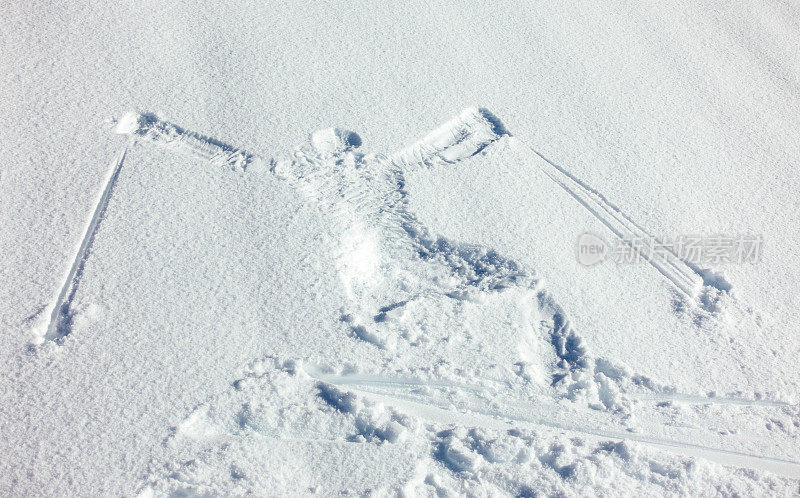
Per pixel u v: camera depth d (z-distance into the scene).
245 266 3.52
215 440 2.88
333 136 4.28
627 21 5.48
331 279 3.52
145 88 4.39
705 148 4.48
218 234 3.64
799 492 2.88
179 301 3.34
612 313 3.53
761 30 5.57
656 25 5.48
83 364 3.07
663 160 4.36
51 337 3.18
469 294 3.51
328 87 4.54
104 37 4.74
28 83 4.34
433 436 2.99
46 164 3.89
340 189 3.97
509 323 3.43
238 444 2.86
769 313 3.62
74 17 4.89
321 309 3.39
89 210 3.70
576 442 3.00
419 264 3.69
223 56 4.68
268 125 4.24
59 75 4.42
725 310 3.59
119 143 4.07
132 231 3.61
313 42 4.88
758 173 4.36
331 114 4.35
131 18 4.92
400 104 4.49
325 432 2.96
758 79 5.07
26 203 3.69
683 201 4.12
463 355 3.28
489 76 4.79
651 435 3.08
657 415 3.16
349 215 3.83
